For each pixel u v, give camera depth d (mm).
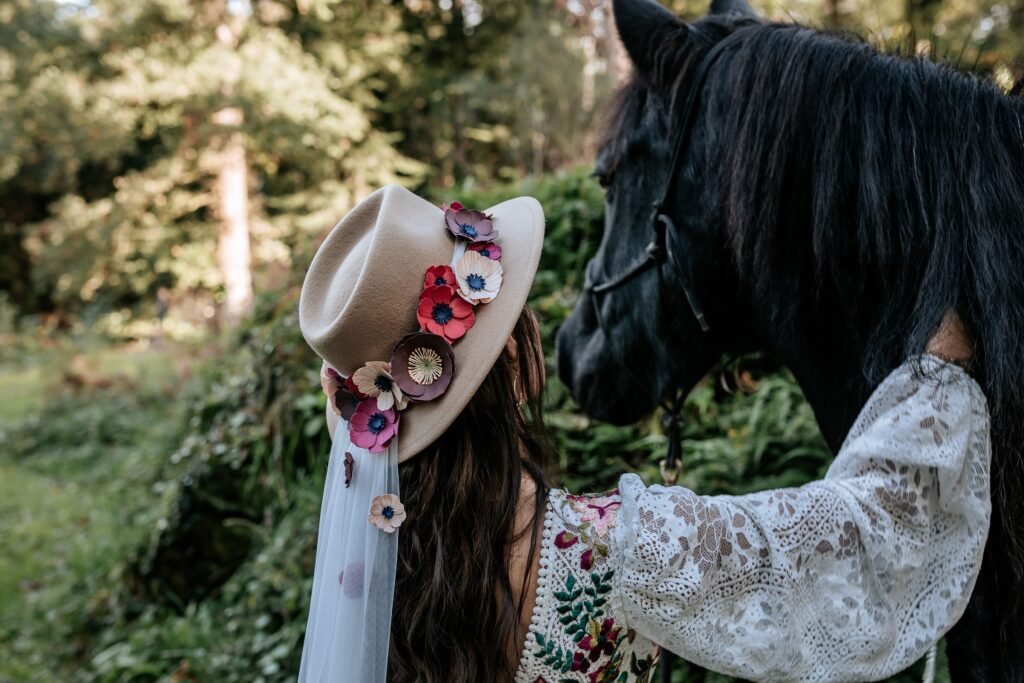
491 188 5312
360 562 1029
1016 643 1088
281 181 16344
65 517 5602
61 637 3887
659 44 1430
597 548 950
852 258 1209
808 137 1235
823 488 964
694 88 1394
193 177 13984
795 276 1284
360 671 979
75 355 9609
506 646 990
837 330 1279
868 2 7109
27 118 14312
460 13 17766
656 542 911
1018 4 6441
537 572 974
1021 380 1034
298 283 4020
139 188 13797
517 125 16312
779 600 904
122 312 15484
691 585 892
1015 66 1347
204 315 11719
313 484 3322
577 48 15914
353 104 14531
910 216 1139
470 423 1062
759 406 2510
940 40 1586
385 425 1018
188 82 12078
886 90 1187
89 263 14391
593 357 1784
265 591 3230
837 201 1197
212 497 3727
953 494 972
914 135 1150
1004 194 1106
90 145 13953
